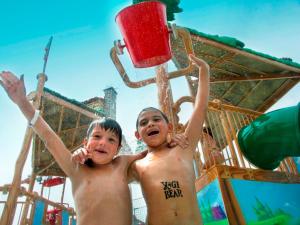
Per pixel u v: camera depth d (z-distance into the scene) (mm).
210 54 7402
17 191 5809
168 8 5223
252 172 4492
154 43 3104
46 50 7973
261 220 4012
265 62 7570
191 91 7598
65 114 9609
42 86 7812
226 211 3920
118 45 3459
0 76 2752
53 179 12125
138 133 3568
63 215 9820
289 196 4504
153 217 2623
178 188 2697
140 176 2980
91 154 2867
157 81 4684
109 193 2695
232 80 8453
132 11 3102
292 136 4512
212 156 4594
